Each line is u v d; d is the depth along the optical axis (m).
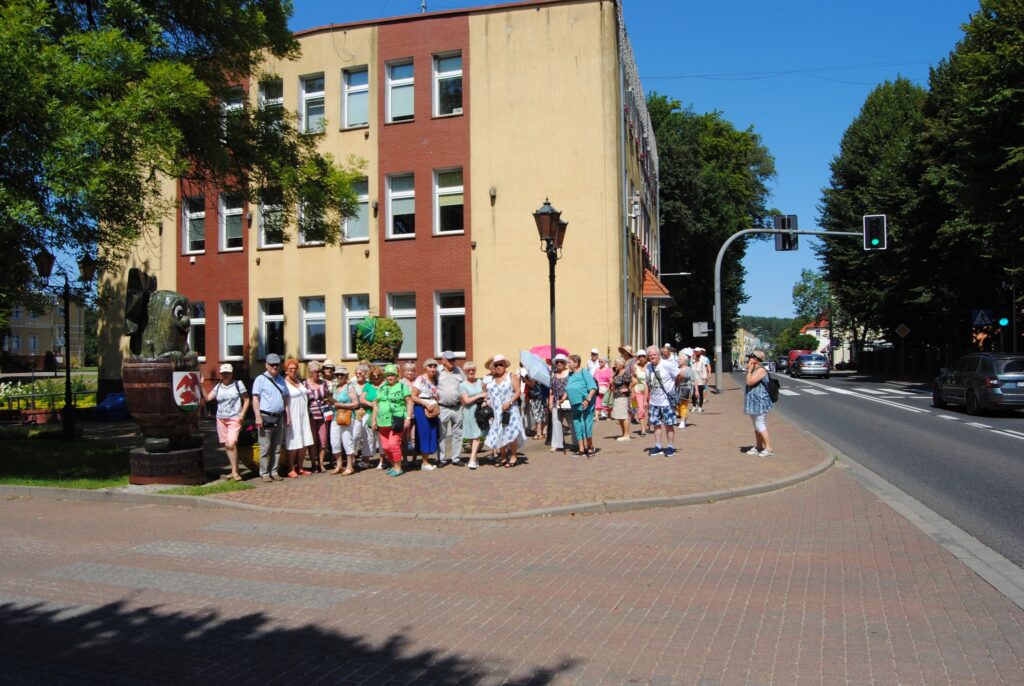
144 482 11.12
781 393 33.09
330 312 24.00
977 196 25.98
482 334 22.31
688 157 47.03
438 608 5.60
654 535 7.87
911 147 37.88
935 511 8.75
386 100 23.45
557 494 9.90
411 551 7.43
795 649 4.62
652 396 13.53
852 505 9.14
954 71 34.62
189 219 26.16
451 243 22.67
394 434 11.99
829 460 12.41
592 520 8.70
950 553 6.83
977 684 4.07
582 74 21.81
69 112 11.12
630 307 24.09
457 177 22.98
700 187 47.28
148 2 14.84
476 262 22.42
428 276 22.91
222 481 11.80
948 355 43.12
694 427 17.98
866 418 20.75
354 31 23.61
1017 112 24.11
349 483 11.42
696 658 4.52
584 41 21.84
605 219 21.59
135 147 12.23
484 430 12.42
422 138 22.97
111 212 12.72
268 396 11.66
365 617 5.43
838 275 49.16
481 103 22.45
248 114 17.77
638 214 25.89
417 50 23.05
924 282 38.56
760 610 5.38
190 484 11.28
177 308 11.77
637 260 27.03
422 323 22.97
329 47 23.83
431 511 9.20
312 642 4.93
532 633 5.02
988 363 20.98
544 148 21.98
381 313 23.38
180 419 11.27
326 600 5.86
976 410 21.16
